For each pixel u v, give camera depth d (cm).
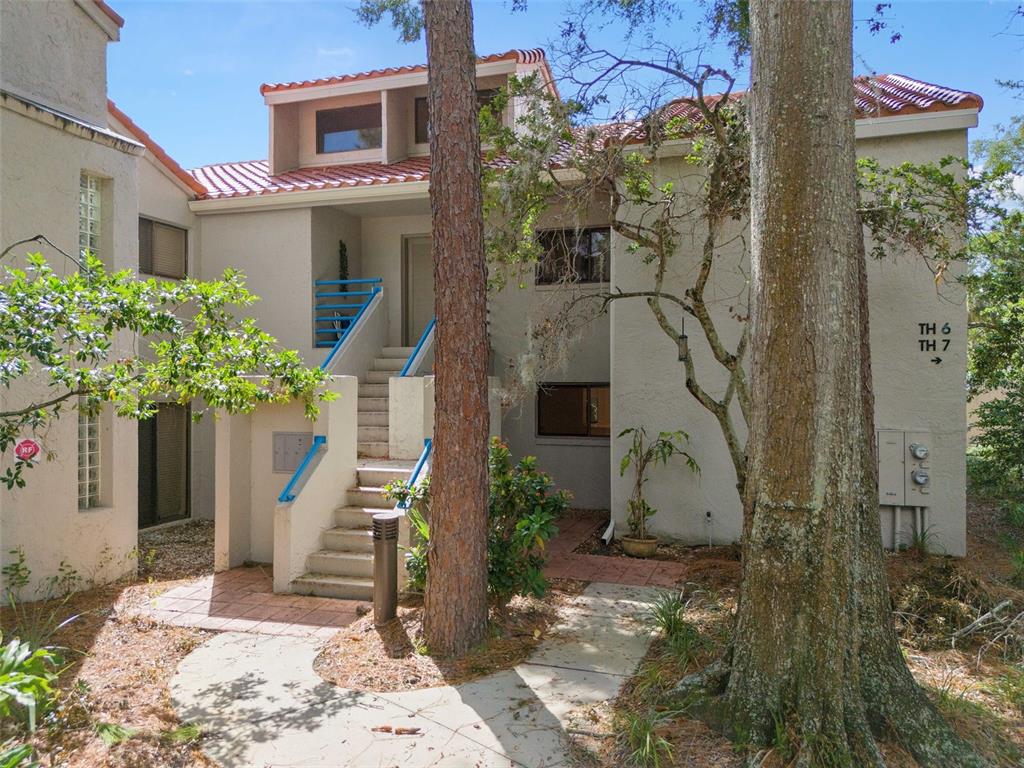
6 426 596
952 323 876
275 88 1416
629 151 905
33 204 733
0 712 379
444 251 570
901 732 420
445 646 572
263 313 1238
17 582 702
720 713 436
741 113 803
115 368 622
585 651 583
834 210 417
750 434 453
